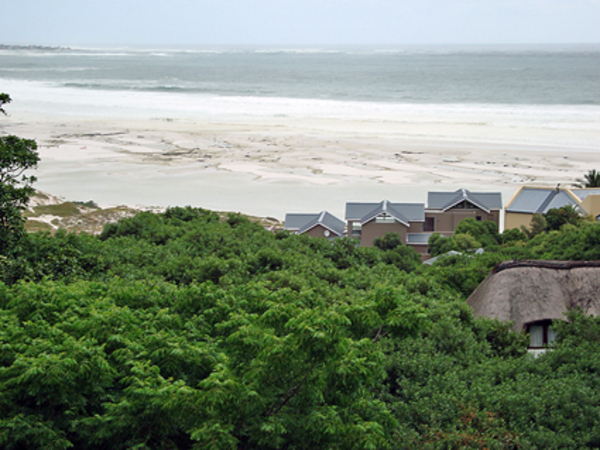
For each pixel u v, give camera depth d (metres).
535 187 61.22
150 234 37.53
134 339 13.92
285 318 13.98
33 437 11.42
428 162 94.50
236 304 16.84
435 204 62.03
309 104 173.50
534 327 22.89
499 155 98.38
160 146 109.69
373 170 89.94
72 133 122.44
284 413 12.45
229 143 111.81
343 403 13.19
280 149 105.69
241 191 80.12
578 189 59.66
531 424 14.67
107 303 15.80
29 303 15.95
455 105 167.88
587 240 35.66
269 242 35.62
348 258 35.28
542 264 23.59
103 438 11.95
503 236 53.72
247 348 13.53
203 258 28.64
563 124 127.75
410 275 30.33
